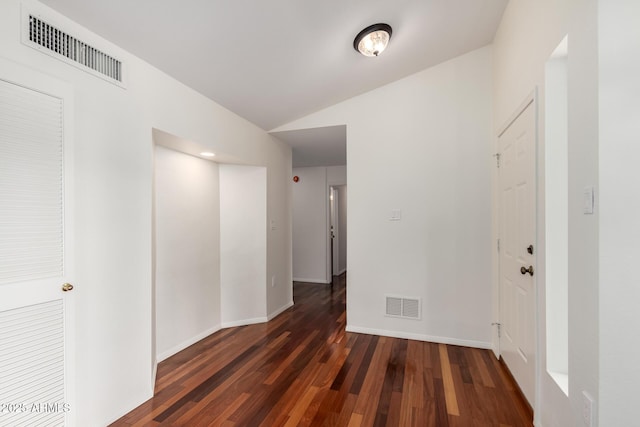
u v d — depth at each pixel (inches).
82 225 65.3
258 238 144.6
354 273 131.3
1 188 53.0
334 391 84.0
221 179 139.5
